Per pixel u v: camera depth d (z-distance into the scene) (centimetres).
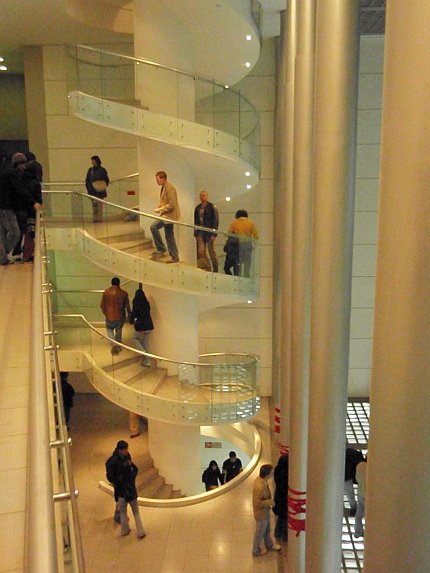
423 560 203
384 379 204
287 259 1013
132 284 1338
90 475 1109
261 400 1596
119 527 939
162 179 957
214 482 1166
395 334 197
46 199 1099
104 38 1391
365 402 1582
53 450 232
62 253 1376
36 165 848
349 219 504
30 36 1377
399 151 190
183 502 1024
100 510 989
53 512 147
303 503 748
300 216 728
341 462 546
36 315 350
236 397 1086
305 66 694
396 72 189
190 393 1057
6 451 291
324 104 485
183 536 921
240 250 1069
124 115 941
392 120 193
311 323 534
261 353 1609
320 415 537
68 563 179
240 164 1047
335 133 485
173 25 982
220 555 868
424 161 182
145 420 1396
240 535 927
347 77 476
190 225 984
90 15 1079
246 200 1541
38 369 255
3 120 1719
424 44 179
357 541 922
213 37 1054
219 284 1038
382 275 203
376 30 1373
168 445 1127
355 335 1578
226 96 999
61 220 1093
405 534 204
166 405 1038
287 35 952
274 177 1512
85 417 1428
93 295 1173
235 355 1388
